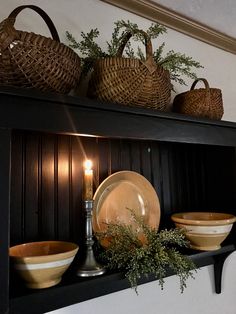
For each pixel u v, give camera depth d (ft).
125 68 2.40
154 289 3.32
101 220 2.81
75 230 2.80
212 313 3.84
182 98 3.35
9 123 1.82
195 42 4.45
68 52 2.09
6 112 1.82
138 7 3.70
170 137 2.72
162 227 3.48
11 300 1.85
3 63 1.84
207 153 3.94
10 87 1.81
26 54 1.86
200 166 3.97
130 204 3.04
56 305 2.09
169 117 2.68
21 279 2.11
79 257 2.77
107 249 2.65
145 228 2.76
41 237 2.58
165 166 3.63
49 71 1.96
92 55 2.75
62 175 2.78
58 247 2.39
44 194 2.65
